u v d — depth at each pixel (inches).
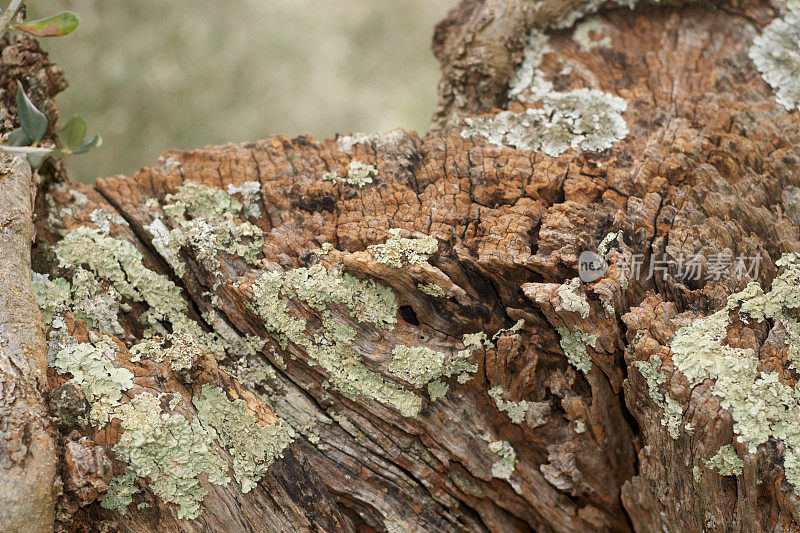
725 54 46.4
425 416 42.9
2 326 40.4
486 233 43.2
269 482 41.9
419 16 86.6
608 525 43.9
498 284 43.0
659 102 45.6
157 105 67.7
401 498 43.2
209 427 41.5
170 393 41.4
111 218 43.6
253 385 42.9
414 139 45.1
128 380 41.2
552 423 43.3
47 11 59.9
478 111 47.0
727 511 42.1
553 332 43.0
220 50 73.4
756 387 41.7
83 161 62.2
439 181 44.1
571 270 42.6
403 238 42.9
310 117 75.7
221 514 41.2
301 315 42.7
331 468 43.0
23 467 39.4
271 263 42.9
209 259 43.0
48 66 44.3
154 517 40.9
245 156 44.6
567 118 45.1
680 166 44.0
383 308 42.9
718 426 41.7
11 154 42.3
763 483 41.7
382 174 44.4
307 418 43.0
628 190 43.7
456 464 43.2
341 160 44.7
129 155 65.0
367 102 79.7
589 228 43.1
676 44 46.8
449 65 47.8
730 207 43.6
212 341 43.0
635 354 42.4
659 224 43.3
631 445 43.8
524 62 47.0
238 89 73.5
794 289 42.4
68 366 41.0
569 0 47.0
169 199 43.8
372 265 42.5
